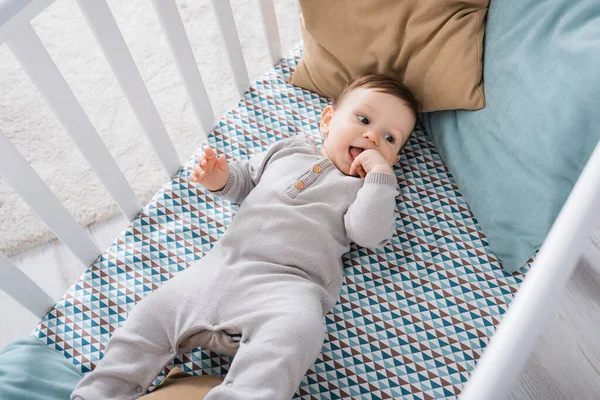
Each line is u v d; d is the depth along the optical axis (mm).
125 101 1742
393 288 1011
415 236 1067
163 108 1731
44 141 1662
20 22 700
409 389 906
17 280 899
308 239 971
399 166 1159
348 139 1076
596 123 809
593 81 797
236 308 891
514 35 955
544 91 883
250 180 1115
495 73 989
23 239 1510
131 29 1902
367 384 914
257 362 792
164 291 912
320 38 1138
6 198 1563
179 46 999
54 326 978
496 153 990
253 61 1851
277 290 895
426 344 948
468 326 961
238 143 1197
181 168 1159
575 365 628
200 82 1103
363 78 1119
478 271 1016
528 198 932
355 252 1057
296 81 1259
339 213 1014
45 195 874
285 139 1130
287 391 787
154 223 1092
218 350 902
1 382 859
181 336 875
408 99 1095
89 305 1000
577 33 853
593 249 713
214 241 1080
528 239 947
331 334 964
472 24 1011
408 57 1088
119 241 1069
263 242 968
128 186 1040
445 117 1121
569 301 684
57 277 1473
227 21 1089
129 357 866
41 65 767
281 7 1963
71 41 1875
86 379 846
